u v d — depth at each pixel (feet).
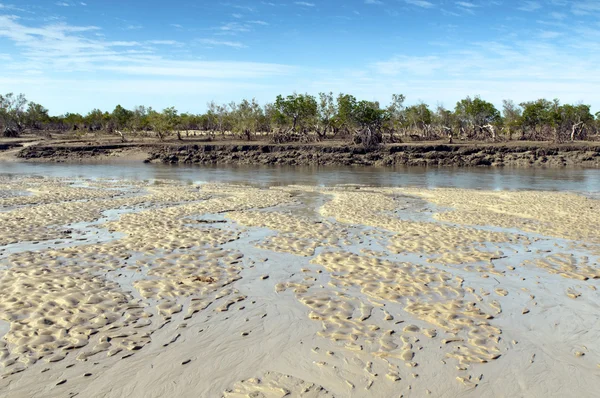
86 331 29.22
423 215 72.02
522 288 37.83
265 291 36.96
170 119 247.29
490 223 64.59
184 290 36.68
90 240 52.85
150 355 26.86
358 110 220.23
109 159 202.08
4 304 32.65
